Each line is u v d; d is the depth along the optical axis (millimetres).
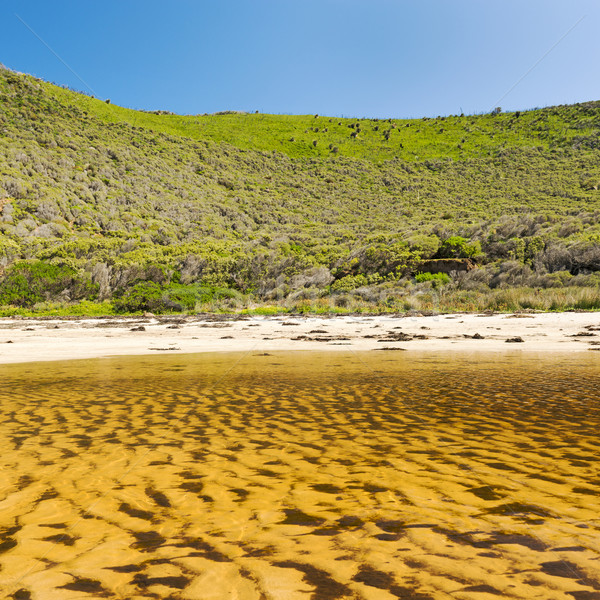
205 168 71188
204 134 90125
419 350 9930
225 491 2424
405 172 80625
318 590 1470
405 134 100062
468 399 4879
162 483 2562
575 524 1952
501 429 3652
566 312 19719
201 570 1622
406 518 2037
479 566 1612
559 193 61938
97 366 8180
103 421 4145
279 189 70625
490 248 32844
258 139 93625
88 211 47469
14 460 3027
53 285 30672
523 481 2502
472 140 92000
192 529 1967
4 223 40906
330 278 33750
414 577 1539
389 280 31953
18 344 12555
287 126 103250
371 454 3057
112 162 60500
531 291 24344
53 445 3385
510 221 37219
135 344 12328
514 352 9234
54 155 55062
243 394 5395
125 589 1513
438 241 34531
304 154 89250
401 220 56500
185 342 12711
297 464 2871
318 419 4121
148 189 57219
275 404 4812
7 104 63188
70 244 36438
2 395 5453
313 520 2031
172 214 53031
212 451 3191
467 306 23953
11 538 1913
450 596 1417
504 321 16688
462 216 53812
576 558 1660
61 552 1783
